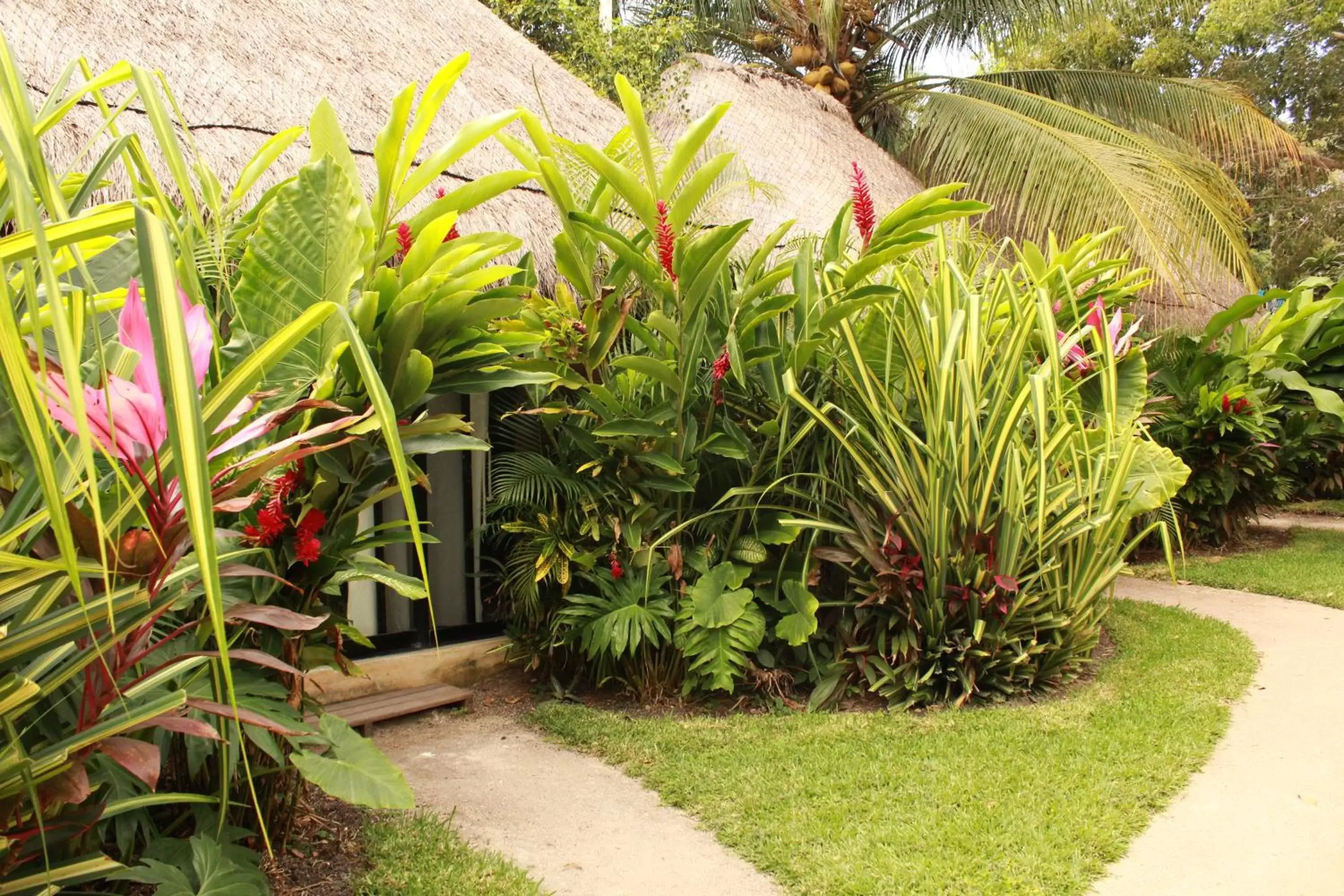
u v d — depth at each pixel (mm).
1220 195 9492
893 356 4746
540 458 4668
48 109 1742
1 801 1629
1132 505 4883
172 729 1701
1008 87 10492
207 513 1137
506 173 3094
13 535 1482
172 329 1131
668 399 4719
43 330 1918
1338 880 2842
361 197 2865
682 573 4672
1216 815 3295
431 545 5191
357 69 5195
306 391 2693
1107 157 8227
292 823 2936
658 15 10469
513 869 2881
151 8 4562
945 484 4441
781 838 3113
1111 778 3531
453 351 2988
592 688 4863
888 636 4645
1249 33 18125
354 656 4758
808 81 11586
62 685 1882
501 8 10211
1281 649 5375
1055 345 4344
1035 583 4660
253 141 4215
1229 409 7836
